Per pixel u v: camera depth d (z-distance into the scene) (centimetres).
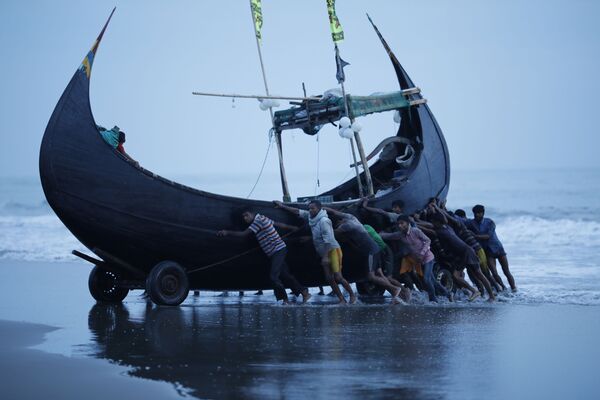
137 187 4141
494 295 4469
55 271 6525
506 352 2884
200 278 4466
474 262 4447
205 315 3956
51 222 13662
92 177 4062
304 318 3809
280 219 4484
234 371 2609
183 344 3111
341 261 4484
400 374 2547
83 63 4119
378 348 2978
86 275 6197
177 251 4288
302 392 2331
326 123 5075
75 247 8994
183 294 4316
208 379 2503
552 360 2742
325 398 2267
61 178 4028
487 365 2672
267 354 2886
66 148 4025
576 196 18725
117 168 4103
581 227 10488
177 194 4222
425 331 3353
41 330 3497
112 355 2906
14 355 2917
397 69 5469
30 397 2341
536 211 14212
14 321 3784
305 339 3195
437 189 5359
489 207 15738
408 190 5062
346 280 4881
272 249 4350
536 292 4794
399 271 4675
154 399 2294
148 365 2720
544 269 6159
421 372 2570
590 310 3962
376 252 4431
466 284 4462
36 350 3014
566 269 6131
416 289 5200
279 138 5191
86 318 3875
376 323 3606
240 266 4466
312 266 4700
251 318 3828
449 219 4731
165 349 3012
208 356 2864
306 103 4991
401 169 5388
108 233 4166
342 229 4434
